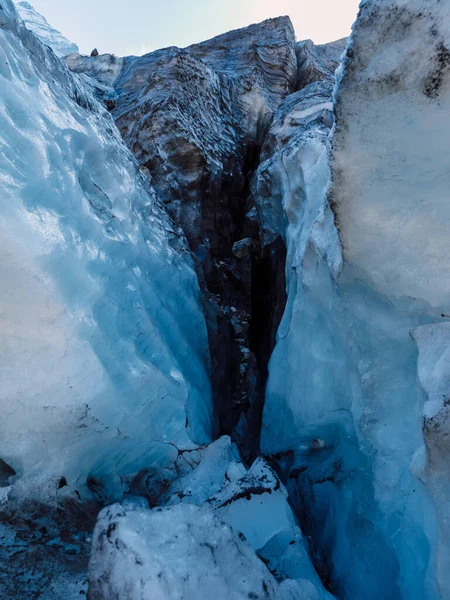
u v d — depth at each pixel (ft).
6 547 6.88
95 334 7.39
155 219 12.91
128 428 8.23
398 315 6.94
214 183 18.53
